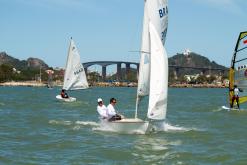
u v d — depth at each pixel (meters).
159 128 23.80
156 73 22.39
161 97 22.33
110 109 23.91
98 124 28.61
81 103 53.72
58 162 16.05
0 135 23.06
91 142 20.61
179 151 18.44
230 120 32.72
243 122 31.20
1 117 33.78
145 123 22.92
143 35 23.31
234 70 39.88
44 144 20.09
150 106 22.28
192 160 16.70
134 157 17.16
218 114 38.28
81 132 24.31
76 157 17.02
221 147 19.66
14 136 22.77
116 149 18.75
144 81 23.33
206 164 16.05
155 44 22.66
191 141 21.33
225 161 16.59
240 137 23.05
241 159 16.94
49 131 24.91
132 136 22.50
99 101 25.06
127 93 111.69
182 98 81.62
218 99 76.44
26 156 17.14
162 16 23.78
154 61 22.48
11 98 69.50
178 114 38.94
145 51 23.27
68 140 21.25
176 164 15.98
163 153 17.98
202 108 46.97
